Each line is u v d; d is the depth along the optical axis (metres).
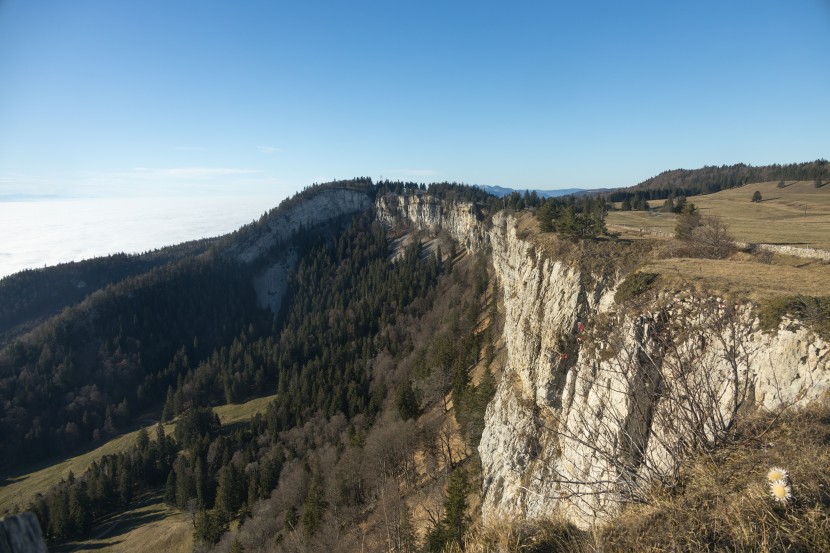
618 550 5.32
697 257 26.39
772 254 24.81
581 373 17.44
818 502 4.91
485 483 29.28
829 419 6.79
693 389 6.62
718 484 5.62
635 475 6.35
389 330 90.75
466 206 113.75
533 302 31.86
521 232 45.91
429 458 41.09
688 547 4.94
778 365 12.33
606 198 107.50
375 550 28.61
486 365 47.97
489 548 6.52
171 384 101.31
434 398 53.19
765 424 6.98
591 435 7.14
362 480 40.59
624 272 26.44
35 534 2.94
